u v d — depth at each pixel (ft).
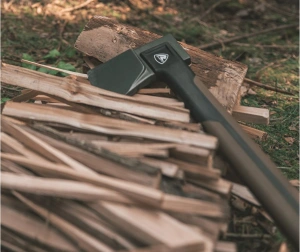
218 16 8.50
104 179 2.90
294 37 7.83
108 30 4.31
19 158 3.14
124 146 3.21
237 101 4.08
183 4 8.68
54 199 3.01
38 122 3.42
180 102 3.60
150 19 7.76
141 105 3.53
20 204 3.10
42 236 2.95
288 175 4.28
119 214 2.81
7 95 5.10
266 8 9.07
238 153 3.29
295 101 5.52
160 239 2.71
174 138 3.21
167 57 3.76
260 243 3.51
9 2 7.41
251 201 3.50
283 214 3.09
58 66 5.49
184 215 2.91
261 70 6.31
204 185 3.15
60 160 3.10
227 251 2.91
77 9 7.55
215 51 6.97
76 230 2.87
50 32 6.70
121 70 3.76
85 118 3.38
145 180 2.98
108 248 2.81
